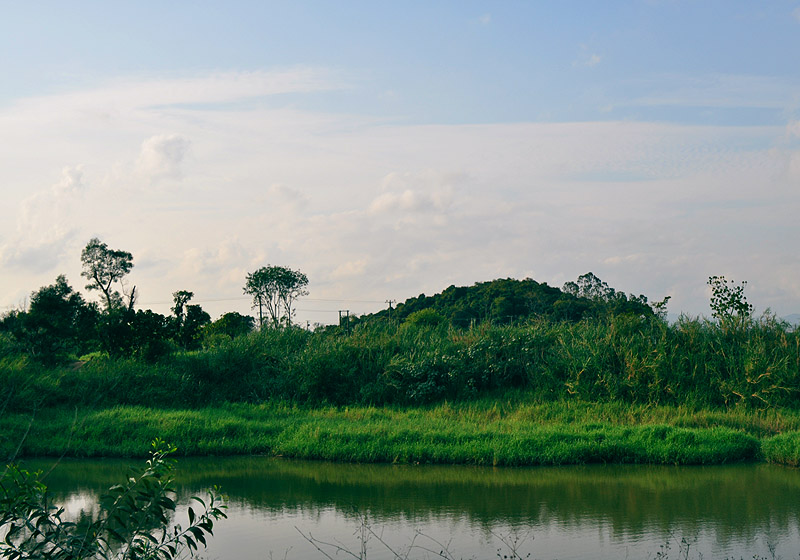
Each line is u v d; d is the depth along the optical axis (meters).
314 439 18.55
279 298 60.12
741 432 18.20
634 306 54.56
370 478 15.47
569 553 10.01
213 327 45.44
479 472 16.03
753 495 13.52
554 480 15.09
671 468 16.31
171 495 13.95
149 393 25.00
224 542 10.67
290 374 26.50
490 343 26.70
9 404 21.75
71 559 5.58
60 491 14.22
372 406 24.44
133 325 28.23
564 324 29.08
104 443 18.94
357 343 28.23
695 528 11.27
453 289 72.62
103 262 56.03
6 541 5.55
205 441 19.17
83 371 25.97
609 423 20.08
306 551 10.24
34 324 28.89
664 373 23.11
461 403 24.27
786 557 9.73
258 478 15.55
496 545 10.43
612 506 12.76
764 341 23.83
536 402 23.53
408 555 9.95
